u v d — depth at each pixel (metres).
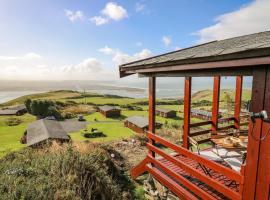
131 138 24.62
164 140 5.21
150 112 5.77
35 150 10.30
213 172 5.29
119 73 6.09
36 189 5.75
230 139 5.75
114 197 8.03
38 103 58.41
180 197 4.71
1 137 34.47
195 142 5.33
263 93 2.68
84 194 6.64
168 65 4.02
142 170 6.37
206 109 55.31
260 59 2.39
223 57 2.80
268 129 2.69
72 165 7.65
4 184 5.79
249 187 3.04
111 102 88.56
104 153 13.02
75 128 43.25
